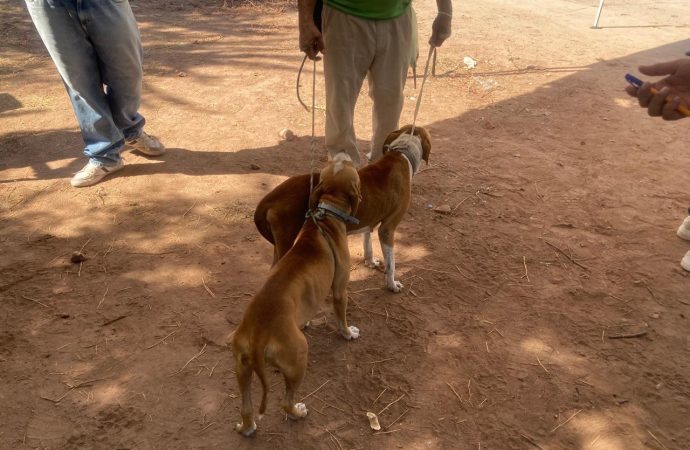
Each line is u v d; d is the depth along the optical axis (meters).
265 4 12.30
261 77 8.12
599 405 3.29
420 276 4.31
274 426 3.06
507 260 4.52
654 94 2.44
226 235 4.65
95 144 5.20
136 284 4.05
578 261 4.54
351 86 4.60
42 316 3.72
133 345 3.53
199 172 5.57
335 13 4.30
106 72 4.99
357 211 3.54
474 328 3.82
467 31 11.18
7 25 9.77
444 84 8.24
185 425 3.04
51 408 3.09
